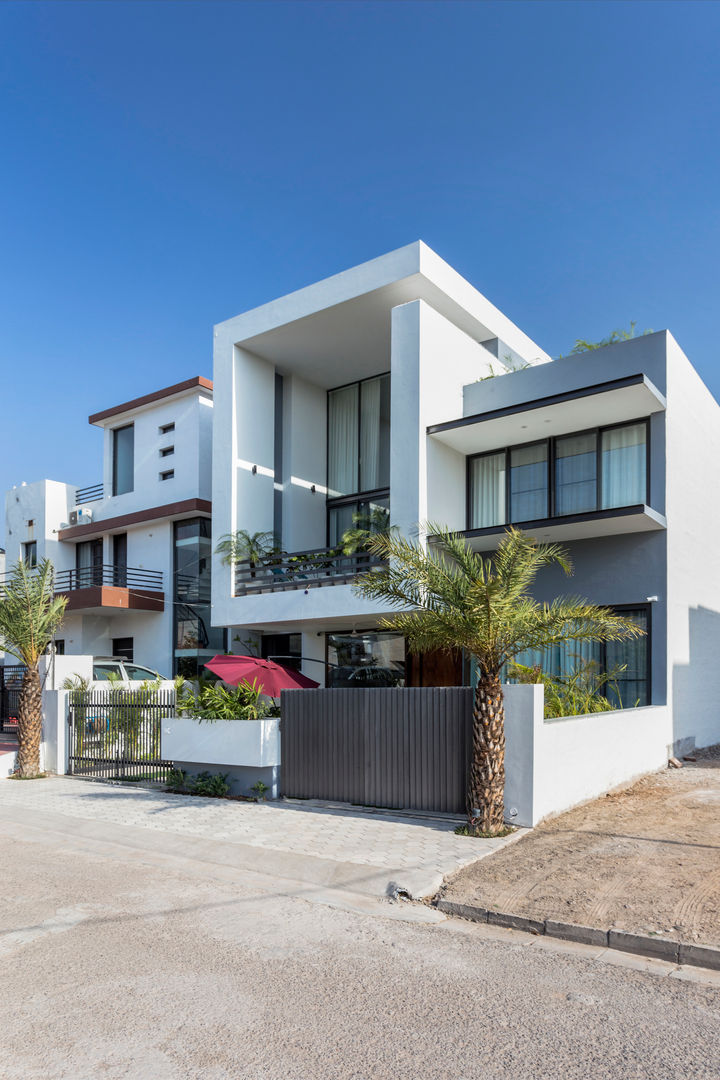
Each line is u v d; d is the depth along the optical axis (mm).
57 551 26312
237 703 11953
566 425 14547
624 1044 4004
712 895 6180
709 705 15484
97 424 25797
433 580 9172
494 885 6770
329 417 21047
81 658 17281
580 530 13797
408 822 9406
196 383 22578
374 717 10375
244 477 18016
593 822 8891
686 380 15133
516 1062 3811
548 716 10969
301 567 16938
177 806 11000
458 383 16172
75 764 14500
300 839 8750
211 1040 4039
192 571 22641
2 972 5051
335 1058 3842
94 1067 3760
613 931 5531
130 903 6742
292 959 5285
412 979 4906
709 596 15922
